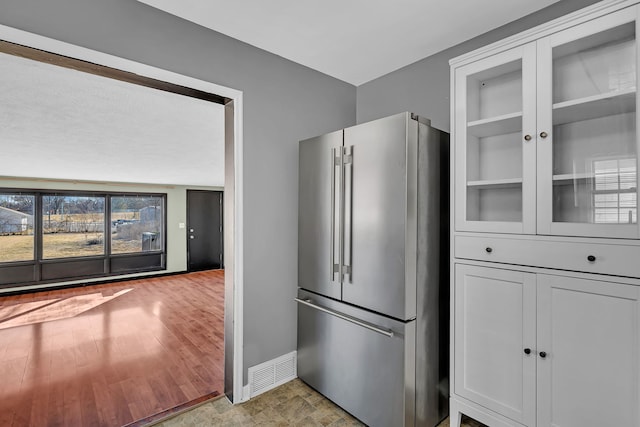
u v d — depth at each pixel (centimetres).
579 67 150
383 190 180
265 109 228
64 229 627
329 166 212
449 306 200
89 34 157
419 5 178
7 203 575
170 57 183
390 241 176
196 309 470
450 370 186
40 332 373
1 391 243
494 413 167
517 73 171
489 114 183
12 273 573
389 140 177
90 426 201
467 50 216
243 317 217
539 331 152
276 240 235
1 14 137
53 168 482
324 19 191
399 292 172
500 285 165
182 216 768
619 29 132
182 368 280
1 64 166
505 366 163
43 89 198
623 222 134
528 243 156
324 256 217
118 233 687
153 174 561
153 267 729
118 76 177
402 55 235
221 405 212
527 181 157
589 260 138
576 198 148
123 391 241
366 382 188
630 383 128
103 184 667
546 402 149
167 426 192
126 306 487
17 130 283
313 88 257
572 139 152
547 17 181
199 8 180
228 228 220
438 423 194
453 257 184
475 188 182
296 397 221
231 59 210
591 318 137
